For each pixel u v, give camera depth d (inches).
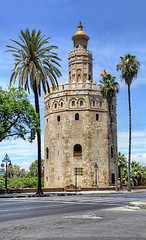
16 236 372.8
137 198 1179.9
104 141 2551.7
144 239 342.6
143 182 3046.3
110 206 775.7
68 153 2480.3
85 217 531.5
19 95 1528.1
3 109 1443.2
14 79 1646.2
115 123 2728.8
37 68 1670.8
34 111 1525.6
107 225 441.1
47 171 2652.6
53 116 2632.9
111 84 2263.8
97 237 352.8
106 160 2524.6
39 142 1628.9
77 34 2861.7
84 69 2795.3
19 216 565.9
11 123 1512.1
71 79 2817.4
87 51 2829.7
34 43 1663.4
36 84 1662.2
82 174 2439.7
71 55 2847.0
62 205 814.5
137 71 2159.2
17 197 1402.6
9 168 2183.8
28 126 1528.1
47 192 1895.9
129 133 2177.7
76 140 2497.5
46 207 753.0
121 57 2185.0
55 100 2642.7
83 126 2514.8
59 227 428.1
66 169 2456.9
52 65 1700.3
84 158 2461.9
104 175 2493.8
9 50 1653.5
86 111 2534.5
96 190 2198.6
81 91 2568.9
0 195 1518.2
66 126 2522.1
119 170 2982.3
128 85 2185.0
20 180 3127.5
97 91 2613.2
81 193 1753.2
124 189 2428.6
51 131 2620.6
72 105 2559.1
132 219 505.7
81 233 378.9
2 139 1537.9
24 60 1657.2
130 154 2172.7
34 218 530.6
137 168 3046.3
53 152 2571.4
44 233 385.7
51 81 1696.6
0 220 515.5
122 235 364.5
